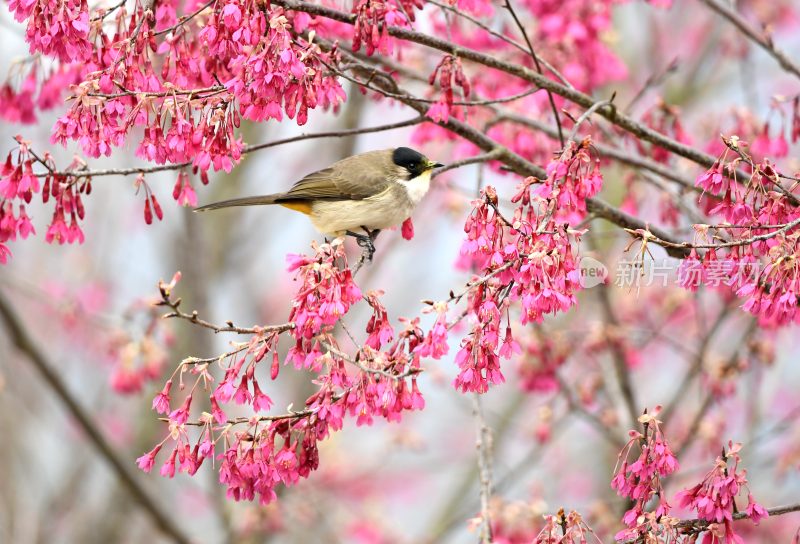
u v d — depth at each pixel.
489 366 7.12
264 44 7.51
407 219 10.83
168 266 19.42
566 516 7.31
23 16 7.77
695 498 7.32
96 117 7.69
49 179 8.47
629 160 11.03
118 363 14.23
